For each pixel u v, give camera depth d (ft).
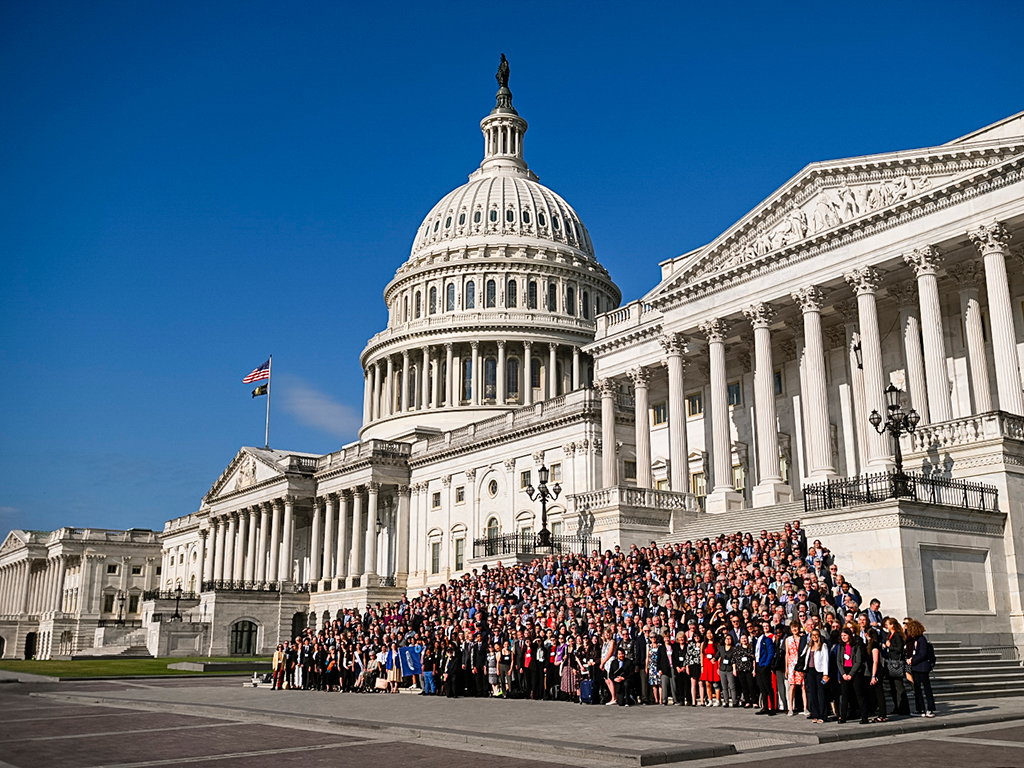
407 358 403.34
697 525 169.07
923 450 132.67
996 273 143.95
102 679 178.70
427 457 312.50
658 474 225.35
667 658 91.71
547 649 102.27
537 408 270.46
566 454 255.09
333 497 345.51
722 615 89.86
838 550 116.67
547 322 398.62
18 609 558.56
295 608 337.72
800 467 188.24
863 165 162.30
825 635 74.23
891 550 111.55
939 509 115.03
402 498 322.14
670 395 195.00
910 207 155.22
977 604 116.37
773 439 172.96
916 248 154.51
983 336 157.69
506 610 125.90
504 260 410.52
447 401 392.68
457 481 299.17
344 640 134.10
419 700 106.93
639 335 212.84
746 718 77.05
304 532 378.32
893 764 53.62
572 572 142.51
